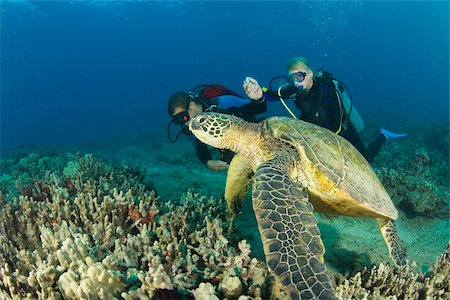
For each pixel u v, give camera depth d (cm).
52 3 1595
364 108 1371
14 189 255
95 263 99
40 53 3064
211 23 2606
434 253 191
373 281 132
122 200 154
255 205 108
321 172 136
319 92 210
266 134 155
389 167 371
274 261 92
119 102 3794
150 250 113
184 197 186
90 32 2488
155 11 2009
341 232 190
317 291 87
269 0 1975
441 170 394
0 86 4419
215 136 156
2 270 104
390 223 160
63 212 152
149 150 627
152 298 91
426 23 3441
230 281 93
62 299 95
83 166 252
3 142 1398
